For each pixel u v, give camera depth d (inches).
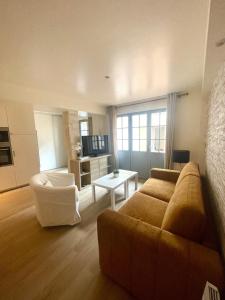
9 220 92.0
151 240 41.4
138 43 67.2
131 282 47.8
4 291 51.4
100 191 137.5
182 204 43.6
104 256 53.2
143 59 81.3
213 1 34.6
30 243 73.1
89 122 201.3
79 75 101.0
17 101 123.3
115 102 176.7
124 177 120.5
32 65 86.0
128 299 48.3
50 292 50.9
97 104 180.9
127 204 74.9
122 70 94.3
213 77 71.9
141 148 178.9
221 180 44.2
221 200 43.1
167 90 134.6
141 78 107.7
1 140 124.1
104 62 83.9
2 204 110.3
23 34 59.6
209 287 30.0
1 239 76.1
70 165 150.3
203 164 118.4
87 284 53.3
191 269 35.2
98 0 44.9
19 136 130.9
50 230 82.6
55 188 81.1
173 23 55.1
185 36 62.4
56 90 133.9
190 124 137.9
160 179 110.0
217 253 36.1
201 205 44.0
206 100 111.8
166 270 39.3
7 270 59.1
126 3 46.2
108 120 195.0
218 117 55.4
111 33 60.3
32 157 140.6
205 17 51.8
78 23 54.4
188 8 48.1
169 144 145.2
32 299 48.8
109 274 53.8
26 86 123.3
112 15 50.9
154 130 166.2
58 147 245.3
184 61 83.6
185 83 118.3
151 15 51.3
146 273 43.4
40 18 51.4
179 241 39.5
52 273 57.6
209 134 85.0
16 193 127.0
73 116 155.6
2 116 119.7
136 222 47.8
